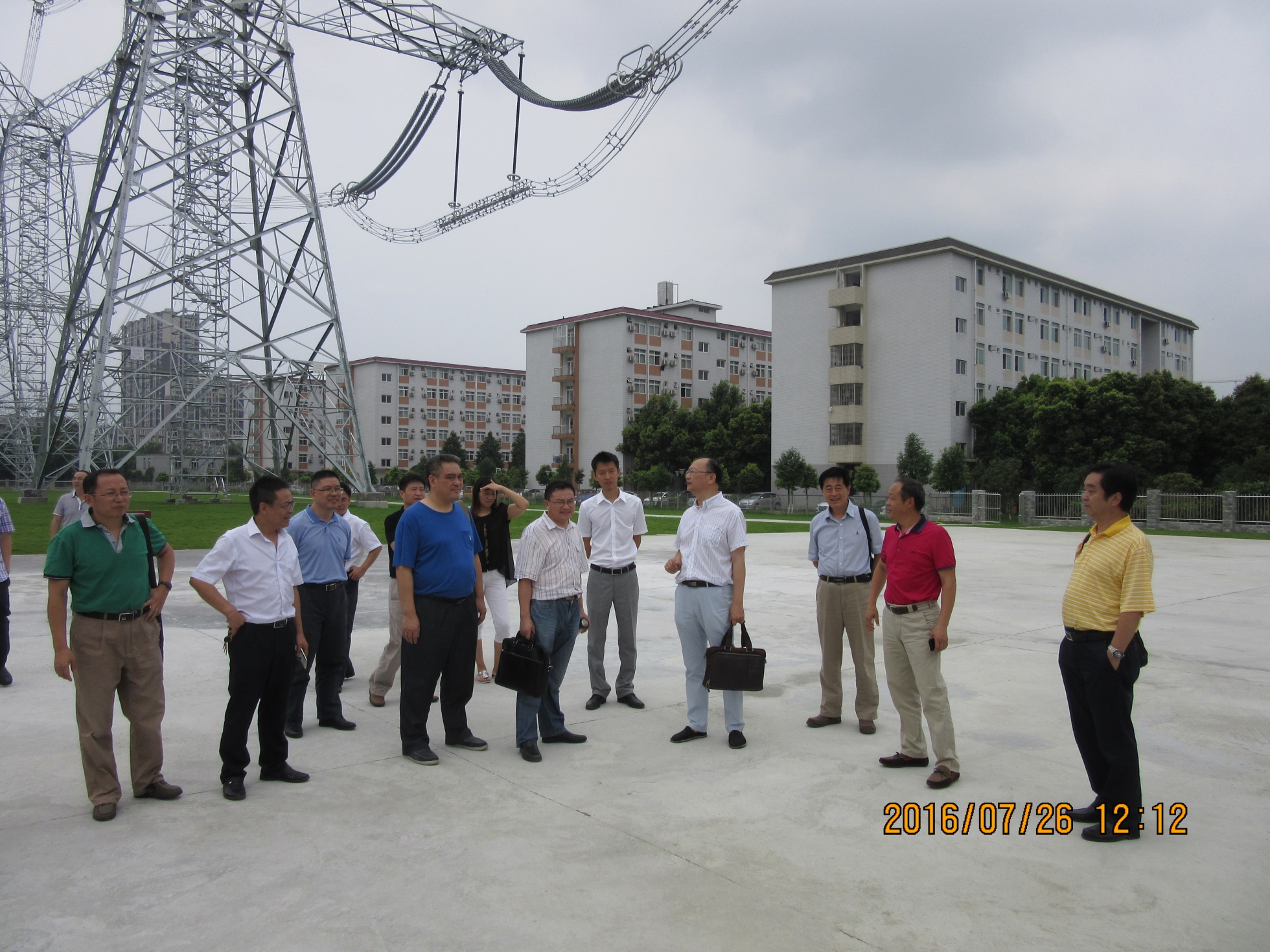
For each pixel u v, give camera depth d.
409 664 5.07
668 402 59.03
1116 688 3.89
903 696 4.92
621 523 6.34
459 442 79.69
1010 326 48.53
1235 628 9.71
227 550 4.46
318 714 5.85
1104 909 3.27
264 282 36.72
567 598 5.43
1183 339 63.88
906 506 4.75
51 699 6.40
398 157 34.88
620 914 3.21
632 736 5.59
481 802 4.39
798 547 21.31
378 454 84.06
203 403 41.81
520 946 2.98
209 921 3.15
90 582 4.15
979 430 45.31
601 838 3.93
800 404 50.25
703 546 5.42
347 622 6.25
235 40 29.95
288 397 37.75
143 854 3.73
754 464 53.06
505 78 26.52
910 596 4.75
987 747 5.32
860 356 47.03
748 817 4.18
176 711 6.11
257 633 4.47
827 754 5.20
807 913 3.22
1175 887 3.46
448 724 5.36
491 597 7.07
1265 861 3.71
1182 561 17.81
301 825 4.08
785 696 6.70
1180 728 5.79
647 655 8.27
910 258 45.47
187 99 33.22
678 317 64.94
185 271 29.53
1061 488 36.34
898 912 3.24
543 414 67.44
